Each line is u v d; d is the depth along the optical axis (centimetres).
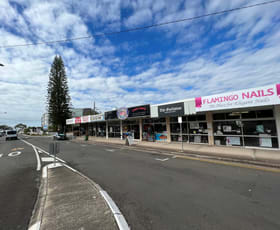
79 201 362
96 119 2100
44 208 333
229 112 1063
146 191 423
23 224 293
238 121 1021
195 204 348
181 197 383
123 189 439
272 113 895
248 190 416
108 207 331
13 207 361
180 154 937
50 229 259
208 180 496
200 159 794
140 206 343
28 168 719
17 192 449
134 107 1534
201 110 1038
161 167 661
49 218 293
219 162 724
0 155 1089
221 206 337
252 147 956
